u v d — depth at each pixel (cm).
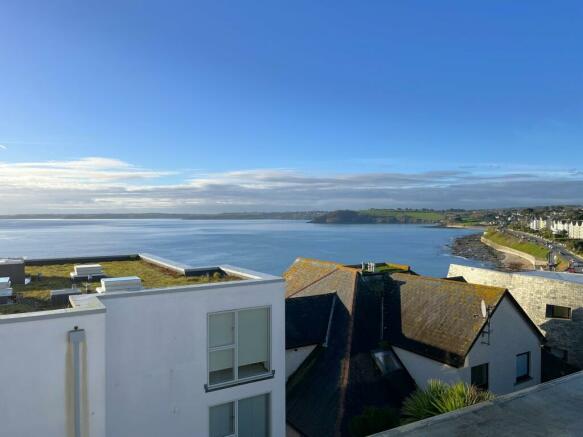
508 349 1888
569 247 12862
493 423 596
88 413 816
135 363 978
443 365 1725
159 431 1009
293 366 1898
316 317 2072
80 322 812
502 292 1852
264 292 1170
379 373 1817
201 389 1067
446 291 2034
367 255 13638
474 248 18025
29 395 776
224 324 1124
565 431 574
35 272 1620
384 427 1364
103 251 12706
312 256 12769
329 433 1523
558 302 2316
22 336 770
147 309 992
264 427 1191
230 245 16300
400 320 2045
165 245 15875
